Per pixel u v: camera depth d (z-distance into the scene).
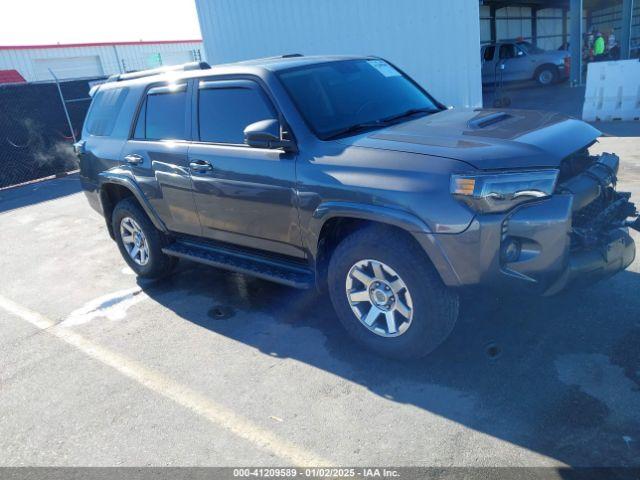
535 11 27.00
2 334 4.59
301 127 3.62
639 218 3.36
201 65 4.45
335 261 3.45
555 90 16.70
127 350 4.05
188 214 4.50
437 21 9.90
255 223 3.95
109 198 5.50
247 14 12.23
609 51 21.30
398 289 3.24
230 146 4.03
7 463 2.95
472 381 3.16
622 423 2.68
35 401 3.52
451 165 2.93
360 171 3.21
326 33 11.27
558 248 2.89
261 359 3.70
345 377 3.37
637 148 8.12
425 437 2.77
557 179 2.93
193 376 3.60
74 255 6.63
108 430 3.13
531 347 3.40
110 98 5.37
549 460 2.51
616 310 3.68
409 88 4.53
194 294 4.95
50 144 13.46
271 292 4.81
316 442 2.83
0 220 9.13
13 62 24.86
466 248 2.89
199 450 2.88
